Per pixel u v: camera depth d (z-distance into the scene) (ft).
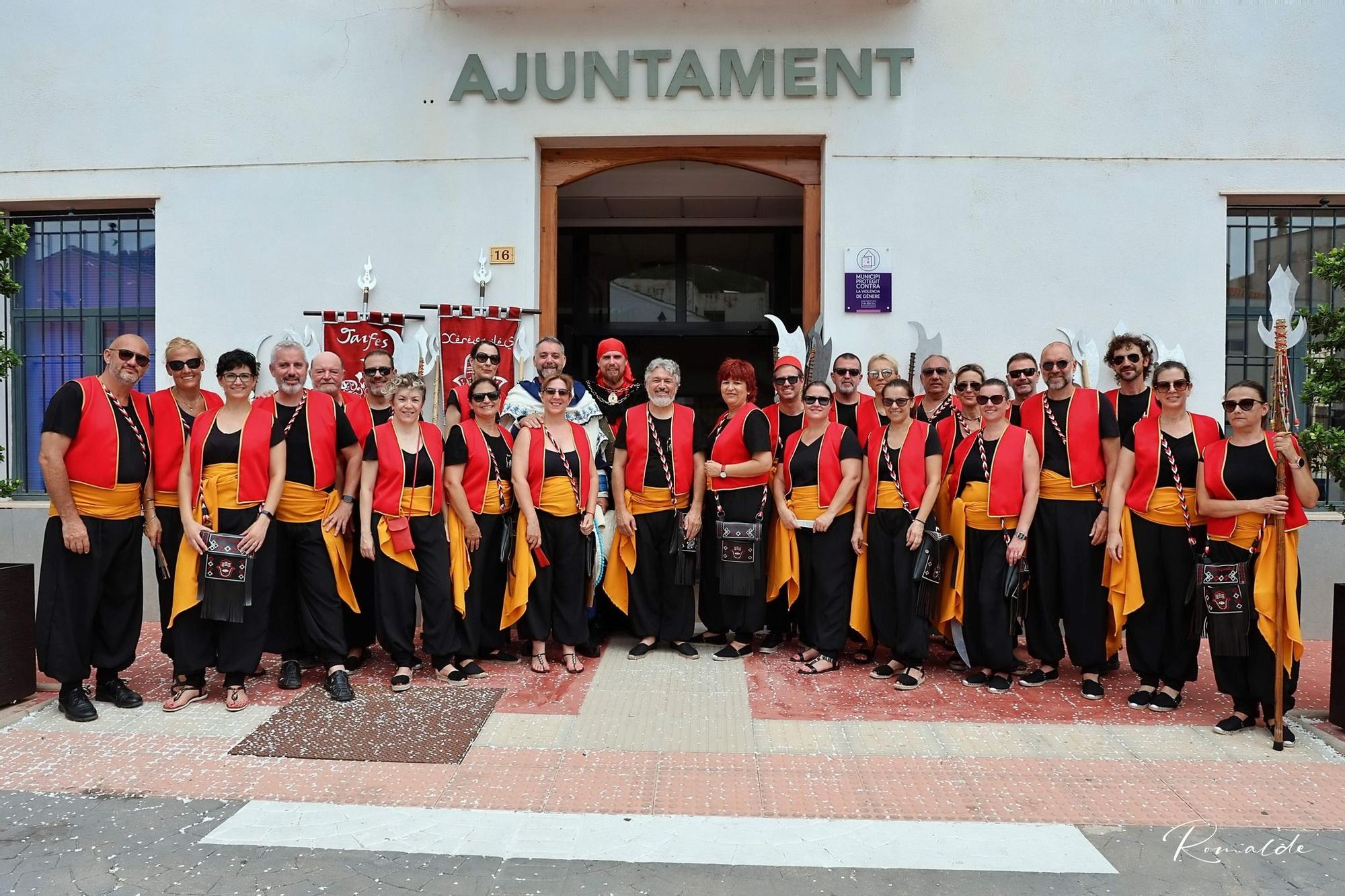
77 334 22.58
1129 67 20.52
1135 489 14.76
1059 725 13.97
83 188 21.67
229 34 21.38
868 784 11.76
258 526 14.37
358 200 21.21
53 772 12.08
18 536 21.48
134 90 21.56
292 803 11.14
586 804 11.13
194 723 13.94
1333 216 21.22
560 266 30.07
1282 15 20.39
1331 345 14.66
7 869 9.57
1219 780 11.99
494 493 16.52
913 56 20.58
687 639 17.62
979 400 15.33
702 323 30.04
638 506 17.29
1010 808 11.11
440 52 21.01
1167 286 20.53
